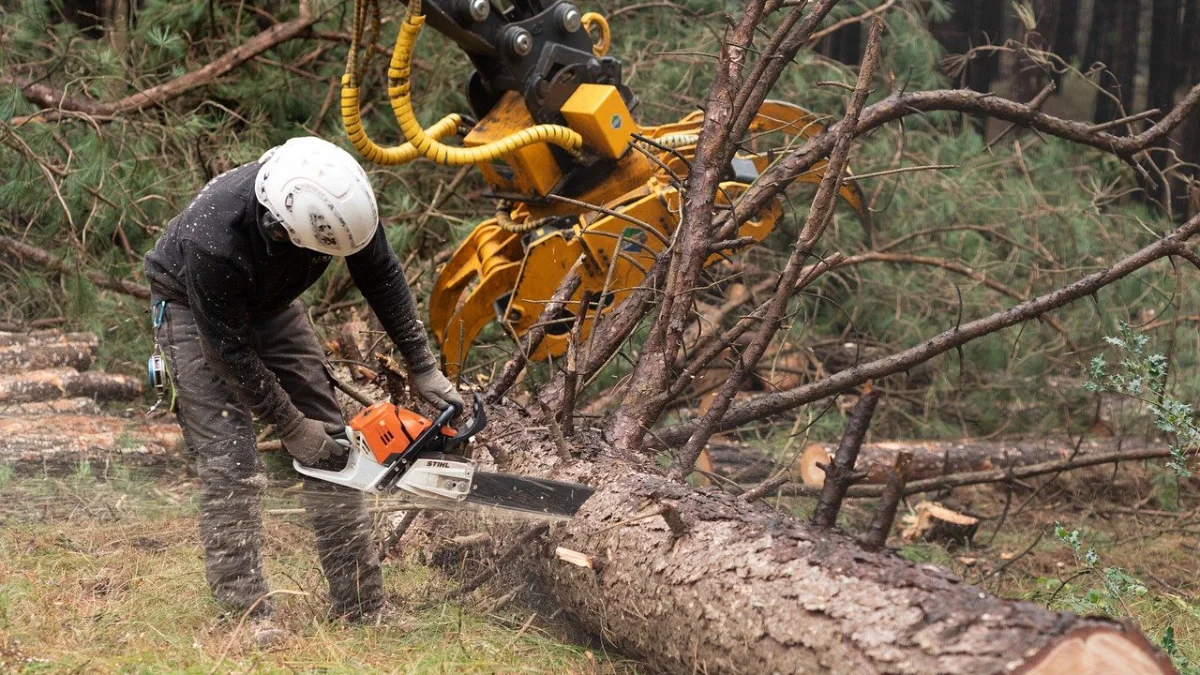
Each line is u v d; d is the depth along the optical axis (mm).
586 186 5309
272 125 7844
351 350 5508
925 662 2361
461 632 3516
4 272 6969
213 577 3580
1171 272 7023
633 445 4246
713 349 4398
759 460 5746
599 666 3412
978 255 7074
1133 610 4262
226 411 3639
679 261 4438
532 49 5188
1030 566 5324
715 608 2900
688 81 7852
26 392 5766
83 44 7574
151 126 6961
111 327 6695
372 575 3689
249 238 3312
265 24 8656
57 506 4656
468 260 5727
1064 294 4629
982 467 6332
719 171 4508
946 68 8102
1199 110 9867
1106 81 10328
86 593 3750
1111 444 6645
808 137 5805
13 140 6438
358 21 4801
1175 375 6336
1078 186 7824
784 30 4559
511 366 4562
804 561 2814
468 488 3418
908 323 6973
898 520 5844
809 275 4512
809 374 6848
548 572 3609
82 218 6809
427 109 7457
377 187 7238
